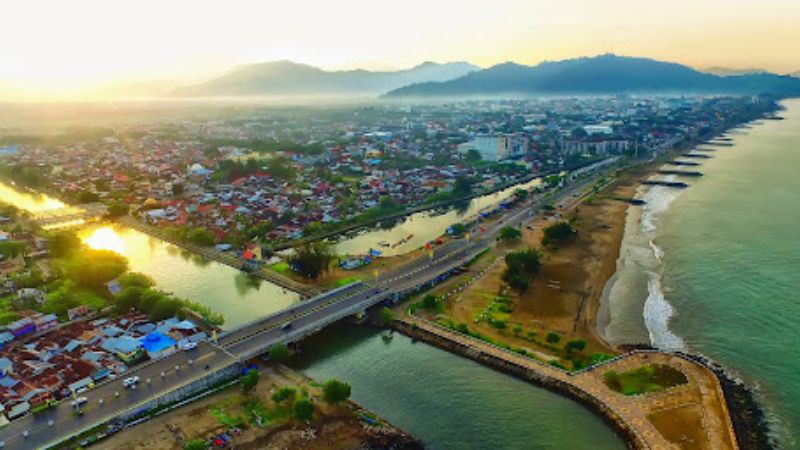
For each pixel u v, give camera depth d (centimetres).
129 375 15925
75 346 17775
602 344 18125
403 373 16962
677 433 13388
